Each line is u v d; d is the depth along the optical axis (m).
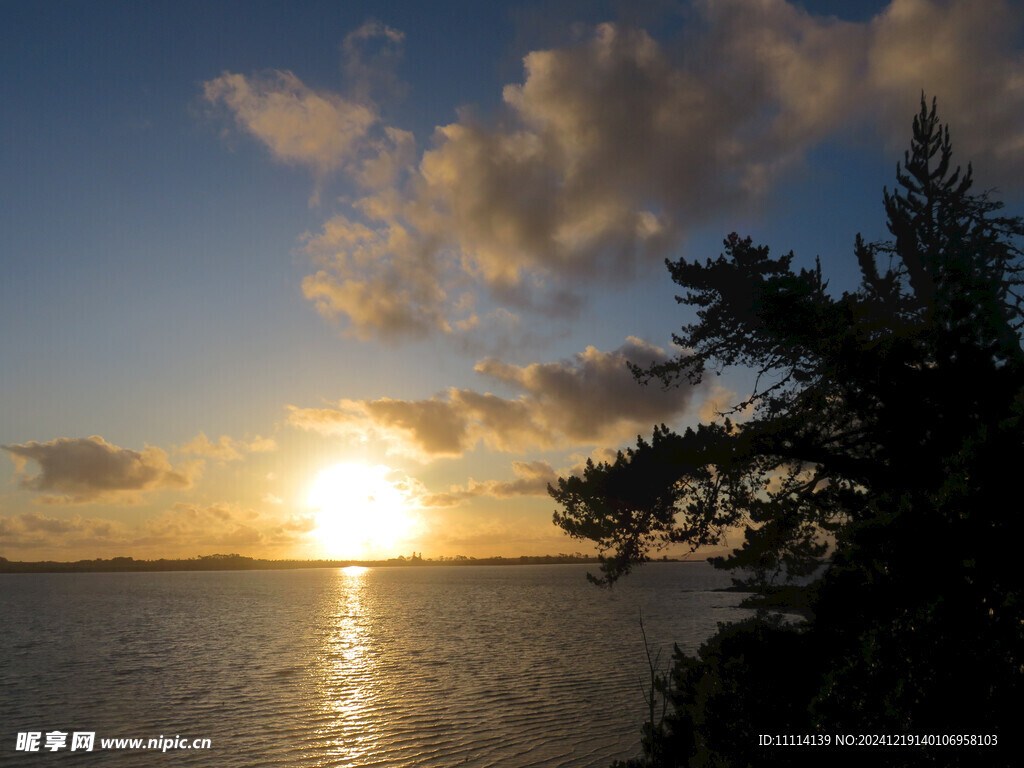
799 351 12.70
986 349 6.77
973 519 5.68
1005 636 5.46
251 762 25.59
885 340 7.52
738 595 137.50
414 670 47.59
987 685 5.44
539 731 28.72
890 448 7.19
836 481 8.48
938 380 6.77
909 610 6.00
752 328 15.09
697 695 8.69
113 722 32.72
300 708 35.34
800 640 6.96
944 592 5.61
